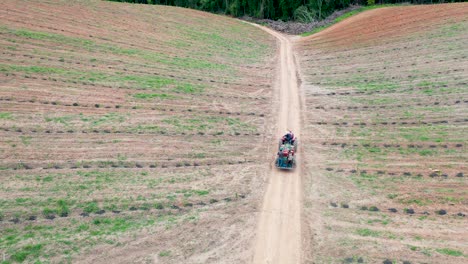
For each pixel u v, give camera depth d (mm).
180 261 11062
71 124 19141
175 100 22938
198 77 27156
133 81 24875
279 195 14289
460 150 16875
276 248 11586
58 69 24828
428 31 34375
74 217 12930
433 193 14102
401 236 11945
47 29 30719
